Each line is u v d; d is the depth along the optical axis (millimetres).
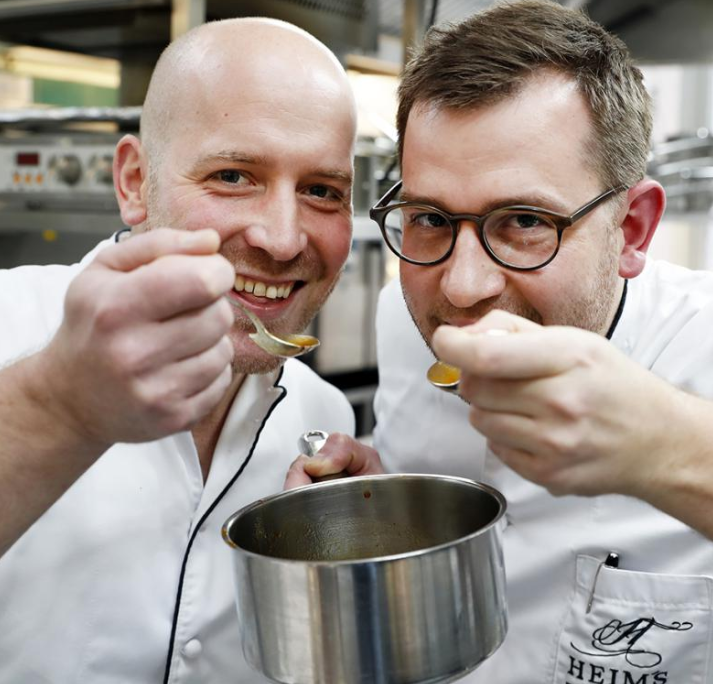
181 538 1040
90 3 1896
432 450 1318
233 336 958
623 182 905
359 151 1824
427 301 913
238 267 936
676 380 1107
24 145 2008
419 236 905
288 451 1186
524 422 589
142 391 593
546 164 831
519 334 565
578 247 863
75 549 978
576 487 613
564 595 1119
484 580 658
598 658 1076
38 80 2486
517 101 822
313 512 824
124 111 1888
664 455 622
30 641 968
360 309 2227
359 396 2219
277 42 914
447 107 833
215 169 908
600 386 583
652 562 1081
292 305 988
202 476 1089
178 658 1026
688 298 1157
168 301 573
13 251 2334
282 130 891
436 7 1881
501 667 1144
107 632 992
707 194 2643
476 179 833
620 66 904
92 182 1939
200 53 917
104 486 1000
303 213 949
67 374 614
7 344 1033
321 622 611
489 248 847
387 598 607
